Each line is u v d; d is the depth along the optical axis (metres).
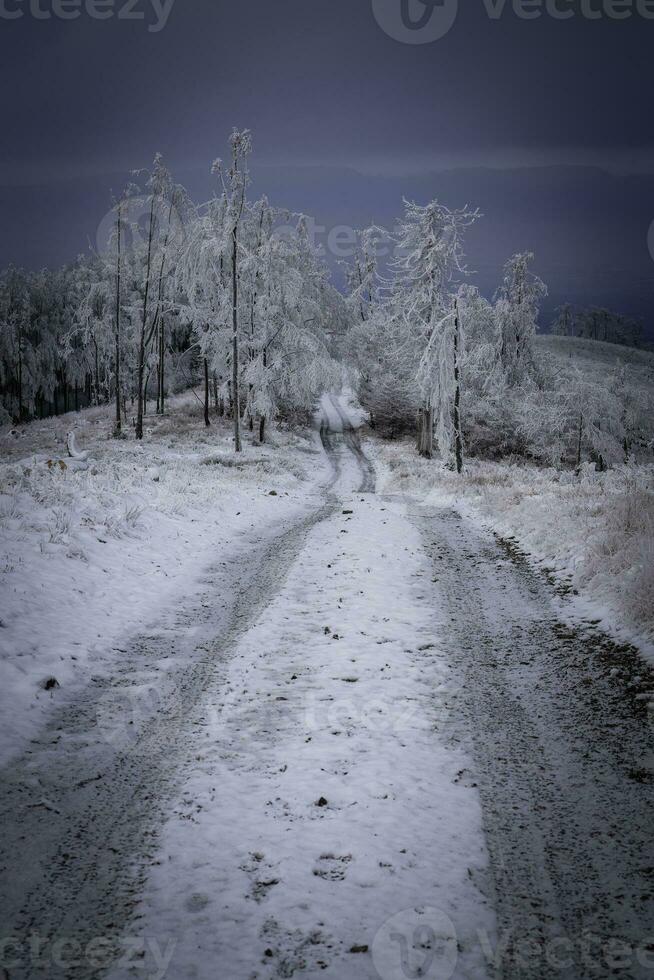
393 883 3.44
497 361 38.84
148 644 7.11
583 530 11.16
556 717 5.38
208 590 9.30
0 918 3.10
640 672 6.07
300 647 7.06
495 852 3.69
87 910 3.19
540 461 40.97
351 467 36.66
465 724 5.30
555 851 3.69
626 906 3.24
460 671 6.41
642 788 4.28
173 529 12.45
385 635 7.42
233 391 33.69
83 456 19.17
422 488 23.59
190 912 3.20
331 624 7.80
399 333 37.38
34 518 10.52
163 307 37.00
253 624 7.81
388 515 16.23
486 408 39.44
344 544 12.30
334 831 3.88
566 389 39.62
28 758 4.63
